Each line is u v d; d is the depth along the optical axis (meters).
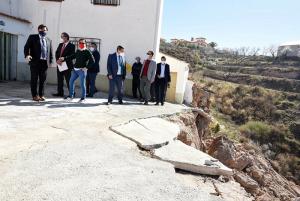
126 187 3.74
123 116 7.74
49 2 13.24
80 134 5.61
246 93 43.97
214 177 5.01
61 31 13.31
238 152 13.52
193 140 10.13
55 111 7.29
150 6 12.84
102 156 4.67
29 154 4.33
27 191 3.33
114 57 9.41
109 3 13.00
